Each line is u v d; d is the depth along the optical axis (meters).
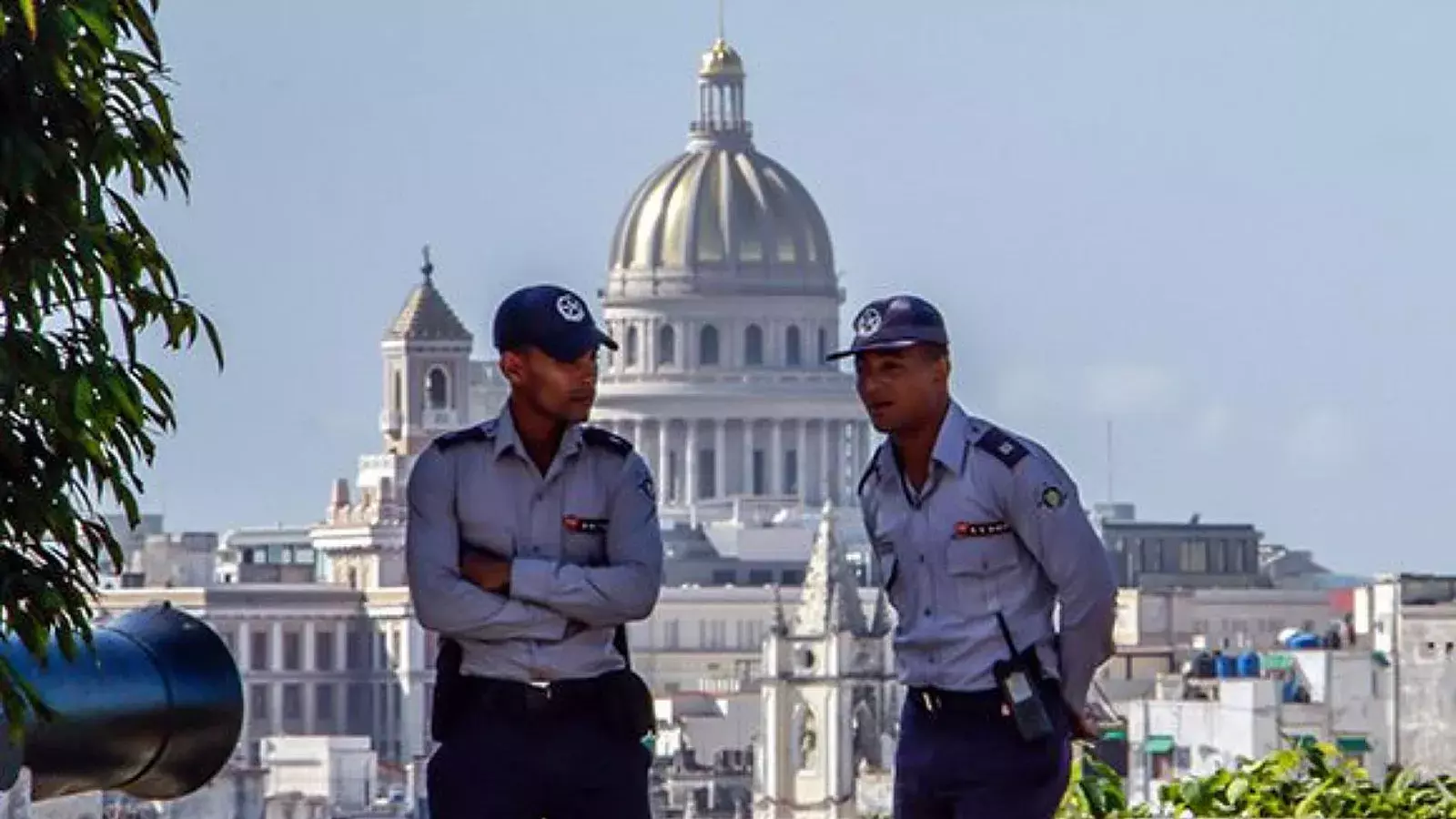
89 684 45.72
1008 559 43.44
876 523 43.97
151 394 40.91
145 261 40.72
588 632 43.06
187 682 46.31
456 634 42.97
